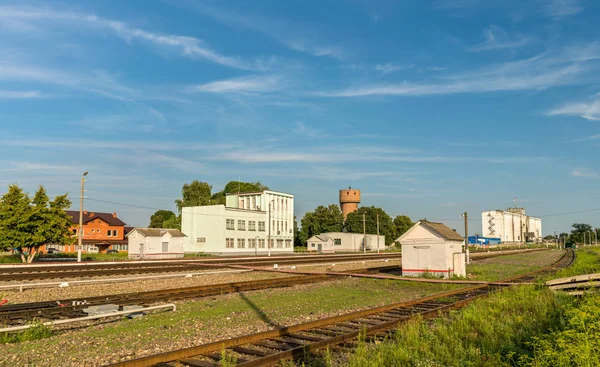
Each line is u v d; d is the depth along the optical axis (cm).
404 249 3178
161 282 2550
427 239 3073
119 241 9644
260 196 8256
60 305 1656
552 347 880
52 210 4406
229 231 7225
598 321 1036
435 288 2455
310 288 2395
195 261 4403
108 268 3462
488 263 5022
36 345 1079
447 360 921
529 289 1997
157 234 6056
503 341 1061
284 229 8588
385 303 1839
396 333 1161
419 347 1002
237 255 6856
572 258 5900
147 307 1545
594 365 758
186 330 1258
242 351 1003
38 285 2186
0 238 4100
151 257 5944
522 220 16075
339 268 3972
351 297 2044
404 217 12169
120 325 1332
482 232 14875
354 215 11031
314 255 6788
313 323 1266
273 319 1444
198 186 11300
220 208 7144
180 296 1917
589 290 1747
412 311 1557
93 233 9706
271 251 8156
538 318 1322
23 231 4219
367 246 10056
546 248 12500
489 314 1408
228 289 2211
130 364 866
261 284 2433
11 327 1196
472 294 2111
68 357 970
